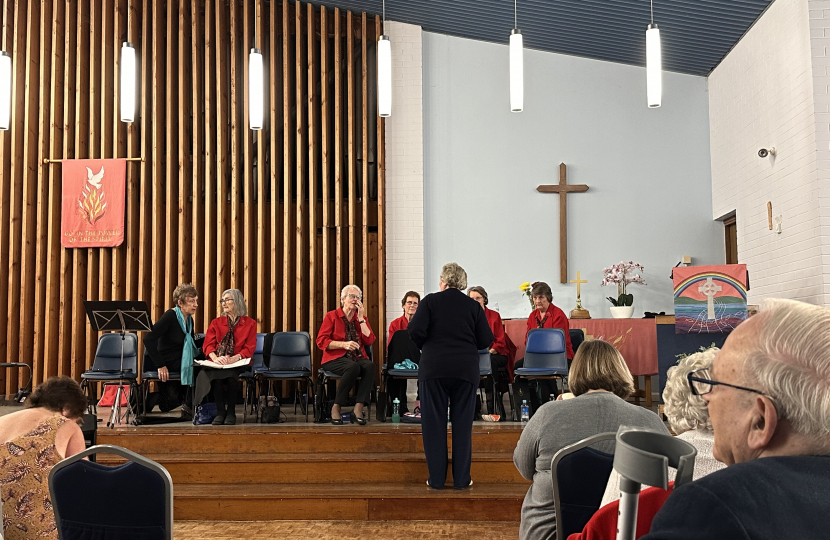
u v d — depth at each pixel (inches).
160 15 321.7
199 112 320.2
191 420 233.1
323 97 323.0
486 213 327.3
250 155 319.0
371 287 322.3
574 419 94.0
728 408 34.7
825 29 231.1
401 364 228.4
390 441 195.5
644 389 304.5
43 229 314.7
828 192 227.8
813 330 32.8
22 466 103.3
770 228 263.7
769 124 263.0
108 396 282.5
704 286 206.1
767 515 28.6
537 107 331.0
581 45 319.9
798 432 32.6
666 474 25.9
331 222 323.6
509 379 253.3
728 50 300.5
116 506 81.1
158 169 314.5
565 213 323.3
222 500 173.0
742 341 34.9
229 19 328.5
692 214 323.3
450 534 158.6
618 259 322.7
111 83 322.7
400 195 325.4
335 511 171.6
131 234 313.0
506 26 315.0
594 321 281.6
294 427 201.6
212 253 316.8
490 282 324.5
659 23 287.6
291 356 244.8
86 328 309.3
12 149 314.5
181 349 233.1
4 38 318.7
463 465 175.9
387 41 254.7
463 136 330.6
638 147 327.0
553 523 91.5
